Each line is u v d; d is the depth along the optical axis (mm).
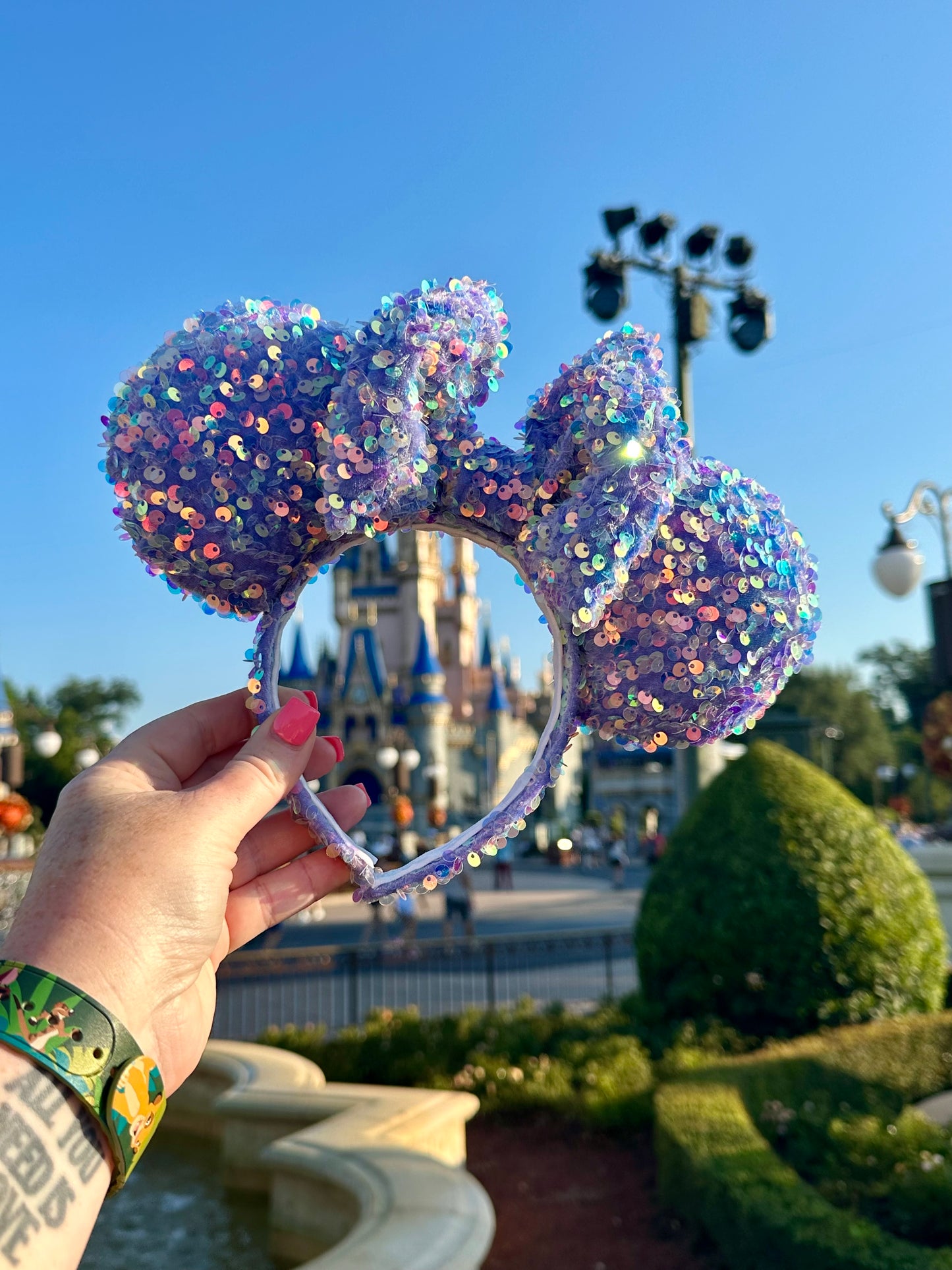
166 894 956
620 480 1323
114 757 1228
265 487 1349
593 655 1502
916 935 6555
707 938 6609
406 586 63125
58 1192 777
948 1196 3982
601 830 46281
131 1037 866
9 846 12250
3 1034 810
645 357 1394
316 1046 6602
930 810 41688
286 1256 4141
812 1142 4879
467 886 17516
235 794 1071
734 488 1478
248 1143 4875
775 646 1496
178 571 1409
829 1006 6293
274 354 1322
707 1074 5336
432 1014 9836
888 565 9273
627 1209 4773
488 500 1436
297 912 1392
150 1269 4098
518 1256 4418
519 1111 6000
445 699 59031
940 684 8820
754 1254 3752
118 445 1338
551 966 12906
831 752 54344
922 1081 5926
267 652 1414
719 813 6949
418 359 1319
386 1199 3623
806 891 6430
